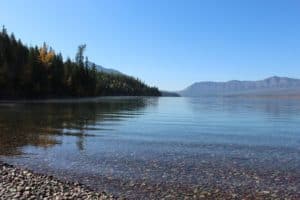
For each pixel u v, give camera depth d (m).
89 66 173.38
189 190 16.17
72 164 21.47
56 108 76.88
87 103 108.19
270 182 17.58
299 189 16.42
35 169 20.05
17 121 46.66
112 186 16.70
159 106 110.44
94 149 26.92
